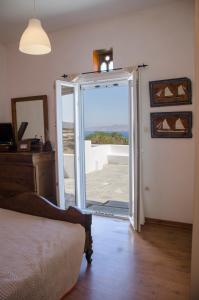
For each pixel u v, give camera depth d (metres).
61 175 3.68
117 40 3.50
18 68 4.36
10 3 3.02
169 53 3.19
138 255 2.57
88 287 2.05
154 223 3.44
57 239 1.87
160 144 3.32
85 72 3.76
